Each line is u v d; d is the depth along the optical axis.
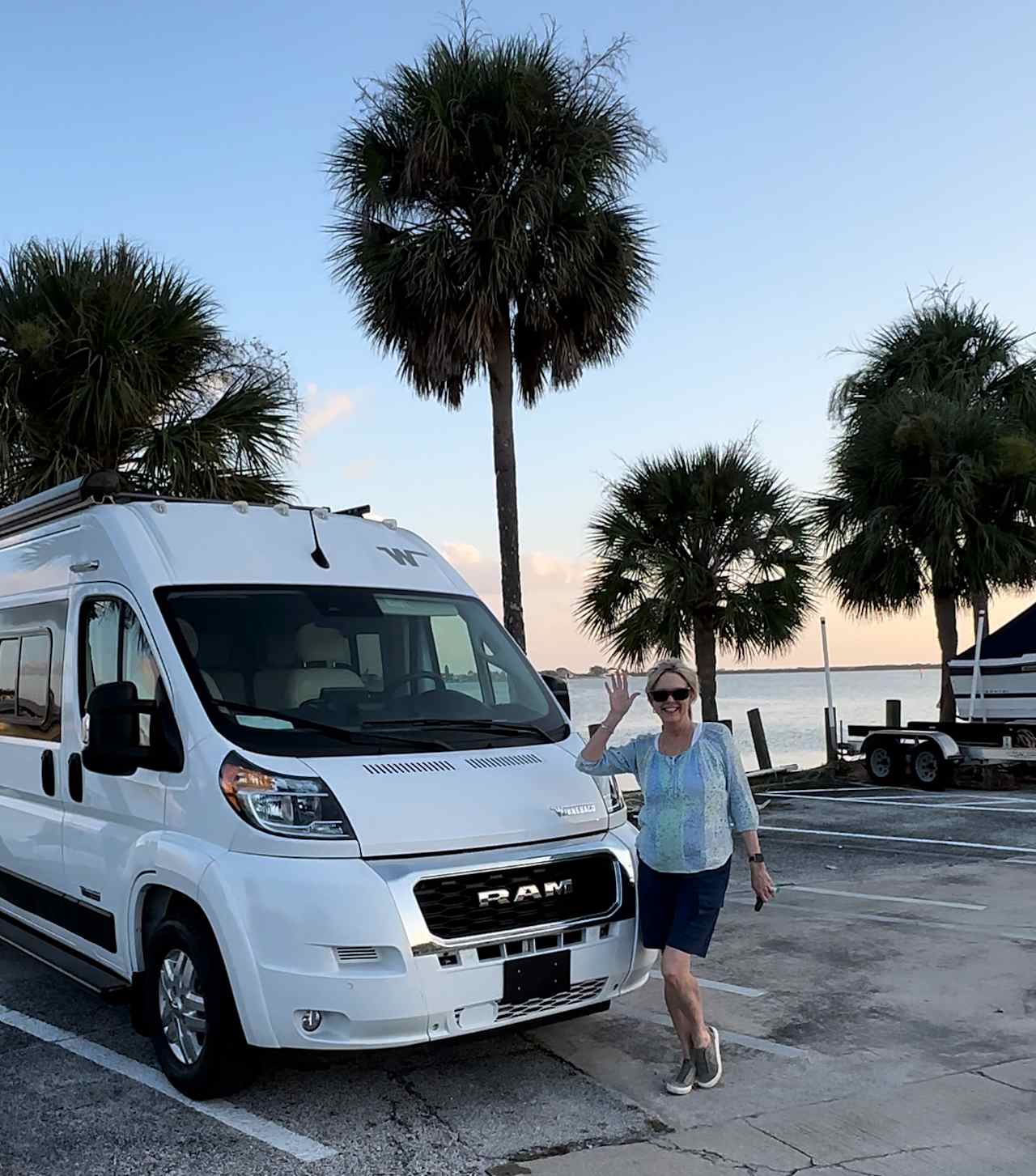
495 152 13.48
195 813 4.89
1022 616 17.73
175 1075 4.98
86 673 6.02
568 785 5.23
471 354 13.76
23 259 12.20
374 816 4.61
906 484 18.86
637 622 18.45
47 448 11.98
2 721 7.05
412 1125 4.65
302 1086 5.07
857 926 8.12
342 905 4.42
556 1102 4.88
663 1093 4.99
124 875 5.29
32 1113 4.80
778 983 6.72
